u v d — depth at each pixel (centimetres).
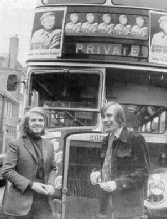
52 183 418
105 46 640
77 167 577
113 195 437
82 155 579
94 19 645
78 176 576
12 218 418
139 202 433
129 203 434
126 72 635
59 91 624
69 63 632
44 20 653
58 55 636
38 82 629
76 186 574
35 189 407
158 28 651
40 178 418
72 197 572
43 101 623
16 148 417
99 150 577
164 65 645
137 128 629
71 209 570
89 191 572
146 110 634
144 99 634
